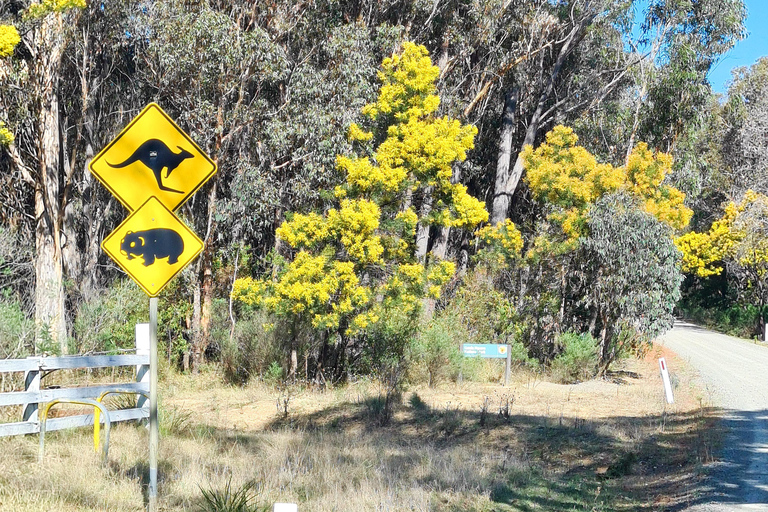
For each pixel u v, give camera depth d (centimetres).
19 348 1412
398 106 2284
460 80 3231
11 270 2262
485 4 2911
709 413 1488
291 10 2600
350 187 2212
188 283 2498
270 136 2484
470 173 3809
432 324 2284
